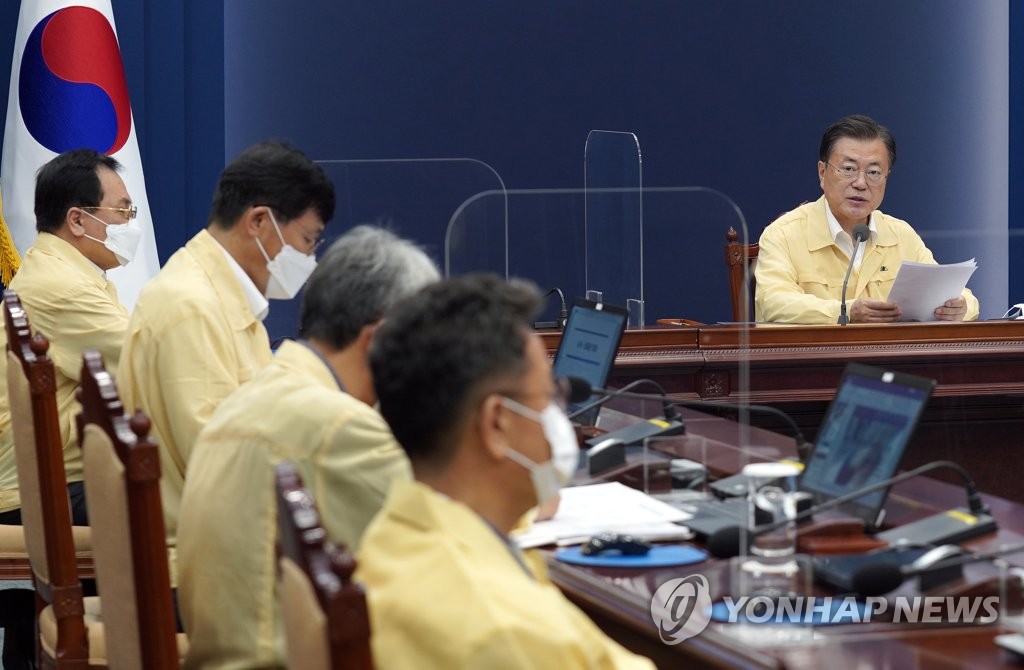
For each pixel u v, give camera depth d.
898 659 3.51
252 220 5.96
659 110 15.21
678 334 8.01
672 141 15.26
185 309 5.82
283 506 2.75
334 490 4.25
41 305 7.61
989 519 4.47
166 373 5.79
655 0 15.10
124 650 4.33
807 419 7.87
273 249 6.02
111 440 4.17
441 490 3.10
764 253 9.63
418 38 14.48
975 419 5.77
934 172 15.95
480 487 3.11
